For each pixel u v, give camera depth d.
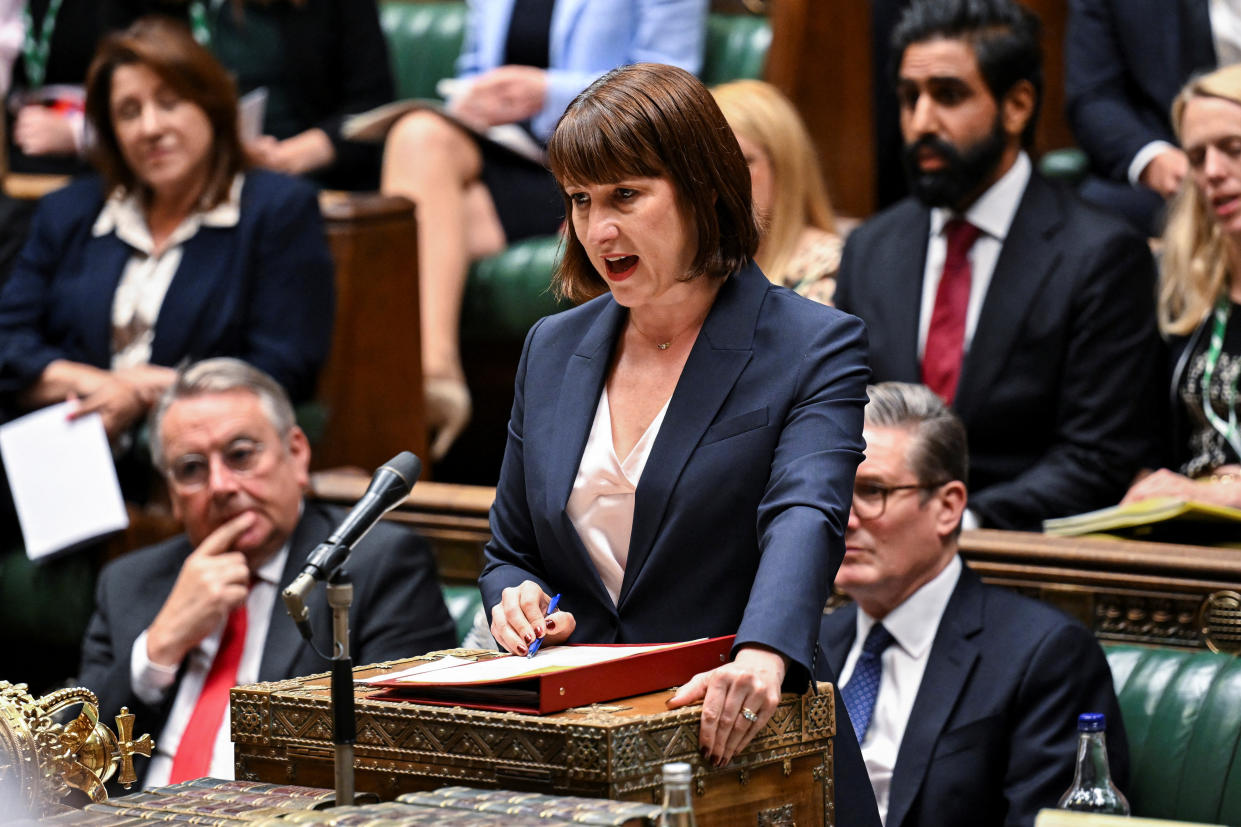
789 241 17.17
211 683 13.60
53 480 17.62
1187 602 13.27
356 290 19.50
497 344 22.06
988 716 11.83
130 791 13.37
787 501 7.94
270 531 13.86
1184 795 12.12
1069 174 21.12
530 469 8.84
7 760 8.99
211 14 22.06
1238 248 15.66
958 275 16.22
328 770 8.52
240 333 17.64
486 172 22.27
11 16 23.02
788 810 8.08
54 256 18.41
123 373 17.66
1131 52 19.62
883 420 12.34
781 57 21.86
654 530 8.41
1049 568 13.78
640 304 8.33
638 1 21.86
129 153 17.70
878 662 12.46
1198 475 15.64
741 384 8.41
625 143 8.00
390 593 13.52
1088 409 15.62
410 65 25.55
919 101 15.95
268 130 21.84
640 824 7.12
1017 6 16.02
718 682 7.56
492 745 7.75
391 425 20.08
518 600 8.61
